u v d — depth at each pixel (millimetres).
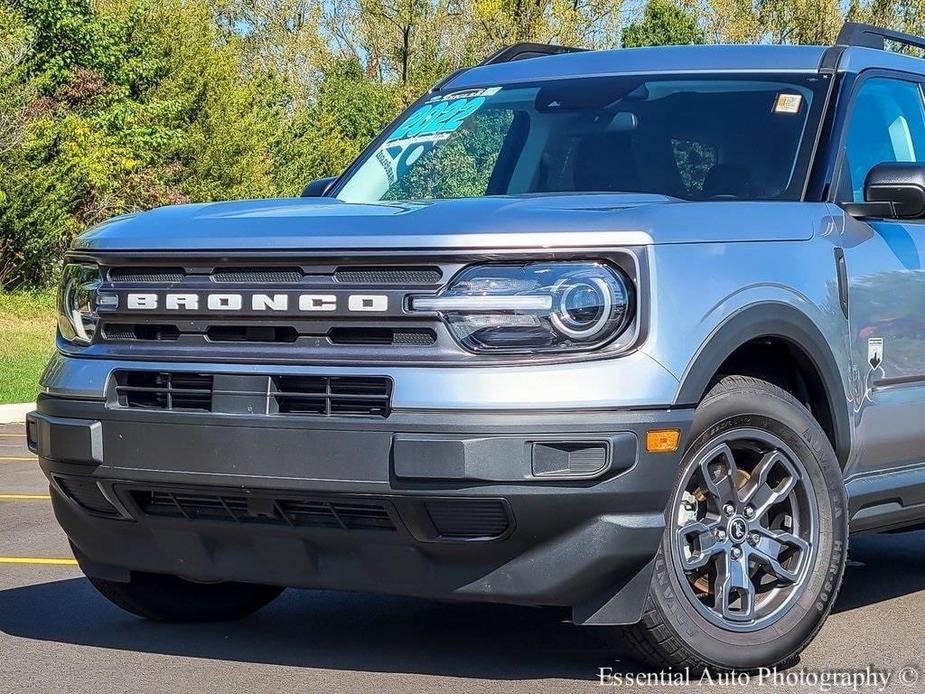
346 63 65750
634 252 4145
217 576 4516
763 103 5508
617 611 4211
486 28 52750
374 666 4656
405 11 57750
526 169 5664
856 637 5188
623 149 5543
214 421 4254
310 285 4223
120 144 34062
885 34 6070
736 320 4363
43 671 4590
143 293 4445
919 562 6883
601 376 4039
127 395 4461
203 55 38344
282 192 45438
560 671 4578
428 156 5902
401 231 4168
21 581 6219
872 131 5602
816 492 4660
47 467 4629
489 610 5562
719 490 4453
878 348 5125
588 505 4031
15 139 30297
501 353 4059
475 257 4086
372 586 4281
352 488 4082
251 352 4266
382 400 4094
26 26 32031
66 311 4715
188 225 4523
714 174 5328
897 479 5293
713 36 63812
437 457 3984
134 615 5352
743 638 4484
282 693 4309
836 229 5035
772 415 4531
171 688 4371
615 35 53375
